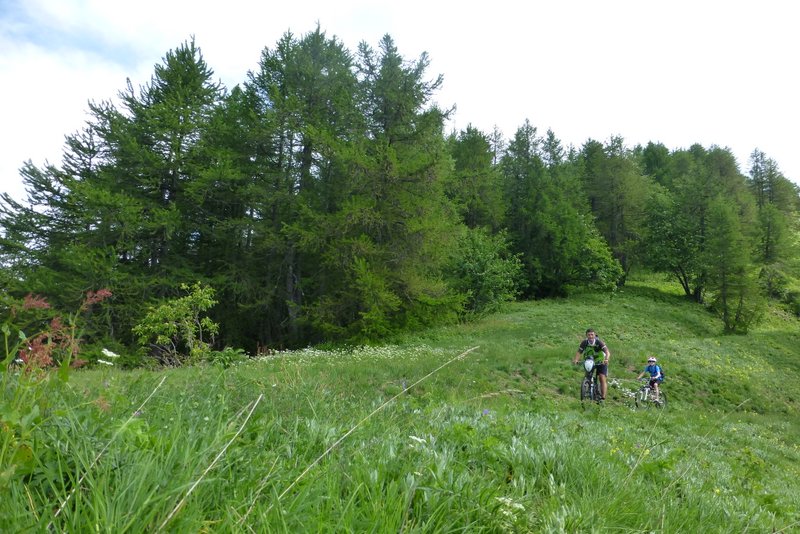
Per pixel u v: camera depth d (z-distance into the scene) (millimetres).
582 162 60938
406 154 24984
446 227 23047
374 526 1594
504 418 4809
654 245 50125
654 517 2674
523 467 2965
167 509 1334
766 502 4035
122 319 20250
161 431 1936
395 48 25109
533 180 48500
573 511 2316
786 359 28891
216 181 23172
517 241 45781
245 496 1629
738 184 57906
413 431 3367
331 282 23891
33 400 1463
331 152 22656
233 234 25141
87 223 21453
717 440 10383
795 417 18328
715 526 2941
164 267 22609
